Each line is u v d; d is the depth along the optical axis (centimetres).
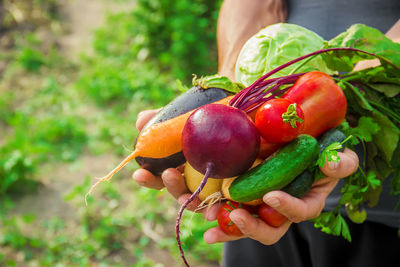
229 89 83
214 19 313
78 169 214
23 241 168
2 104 253
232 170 73
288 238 102
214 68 299
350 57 83
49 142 231
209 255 168
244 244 105
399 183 89
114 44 330
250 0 106
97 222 183
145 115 87
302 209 75
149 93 271
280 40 86
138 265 165
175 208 191
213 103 76
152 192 198
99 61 308
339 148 76
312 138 75
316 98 77
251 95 80
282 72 84
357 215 90
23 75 289
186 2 305
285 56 84
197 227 178
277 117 73
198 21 305
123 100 271
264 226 77
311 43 86
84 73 294
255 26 103
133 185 206
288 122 73
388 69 82
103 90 271
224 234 80
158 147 80
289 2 106
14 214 185
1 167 198
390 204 95
